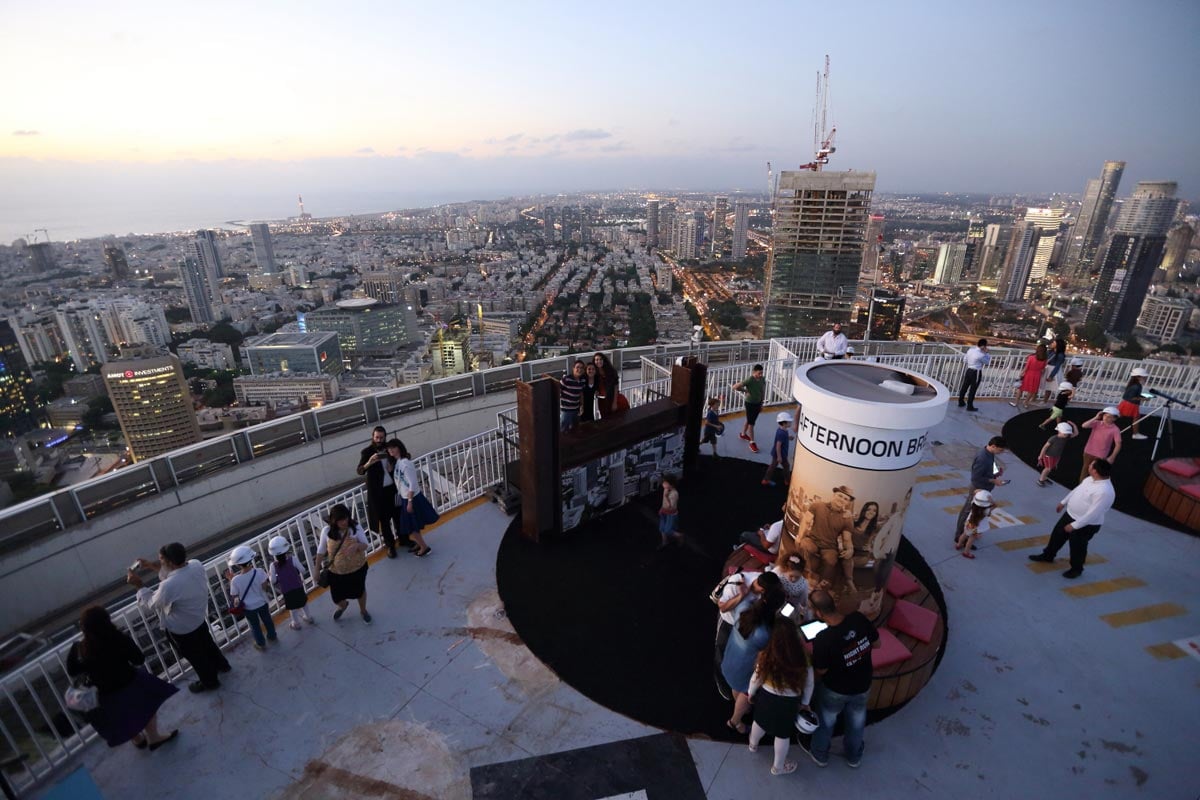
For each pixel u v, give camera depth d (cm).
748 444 1040
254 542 611
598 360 807
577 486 736
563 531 738
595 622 585
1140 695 505
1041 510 816
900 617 534
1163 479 810
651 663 533
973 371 1207
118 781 426
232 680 518
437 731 466
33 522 817
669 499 669
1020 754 448
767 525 759
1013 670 532
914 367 1423
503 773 431
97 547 885
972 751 450
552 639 562
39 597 832
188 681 518
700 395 859
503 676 521
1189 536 750
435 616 598
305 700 497
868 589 512
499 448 888
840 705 406
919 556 700
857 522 490
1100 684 517
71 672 397
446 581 655
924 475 927
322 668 531
